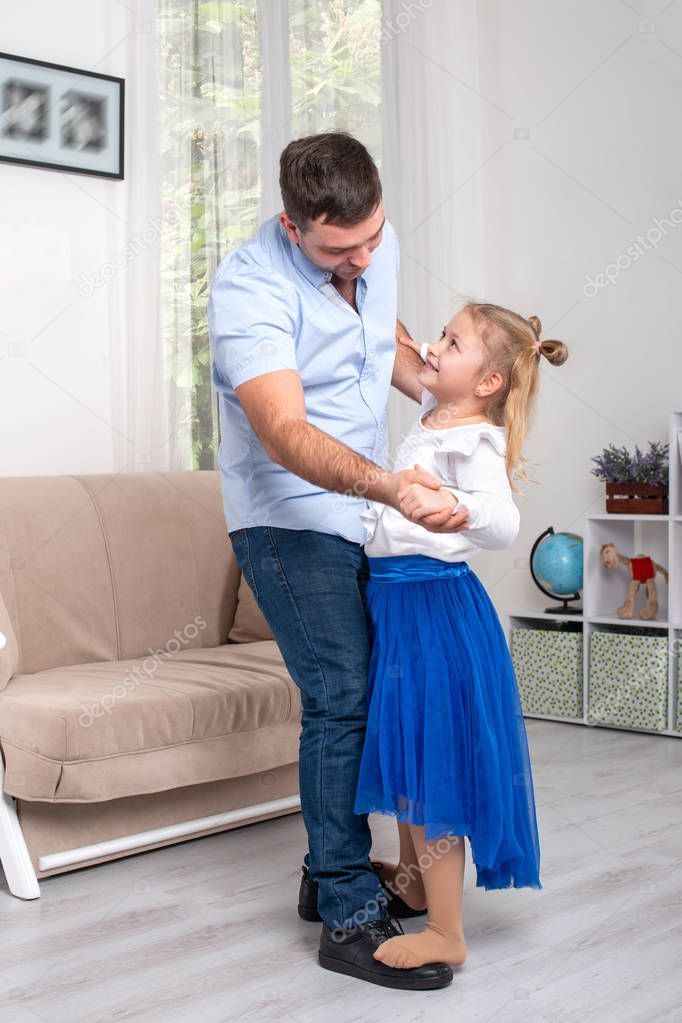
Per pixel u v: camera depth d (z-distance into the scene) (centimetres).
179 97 358
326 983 190
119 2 350
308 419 203
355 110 408
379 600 201
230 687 257
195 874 245
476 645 196
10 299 332
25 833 237
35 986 189
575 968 194
